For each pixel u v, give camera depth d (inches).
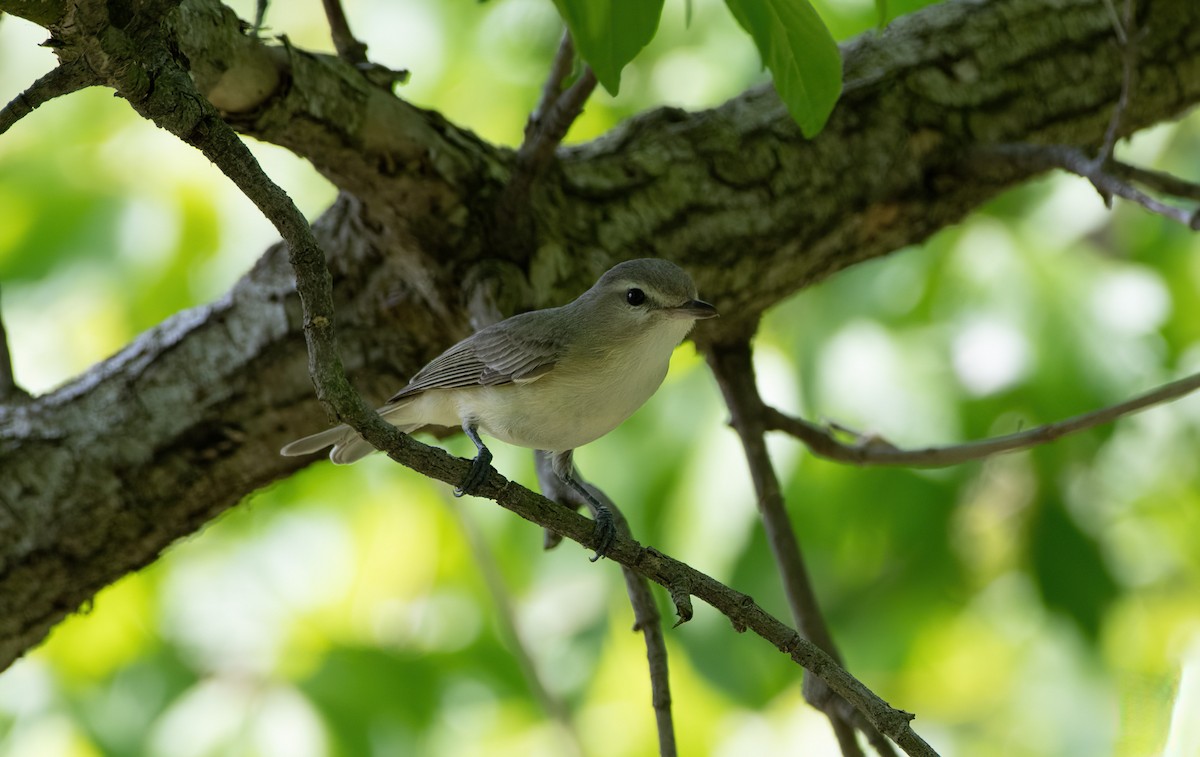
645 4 195.5
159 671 458.0
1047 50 359.3
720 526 441.4
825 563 488.4
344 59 287.4
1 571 310.3
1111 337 440.8
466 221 296.0
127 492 312.0
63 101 476.7
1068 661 481.4
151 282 459.8
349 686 447.2
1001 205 474.9
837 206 340.5
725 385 341.7
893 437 435.2
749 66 478.0
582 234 316.2
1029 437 313.3
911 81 348.2
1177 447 488.4
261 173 185.2
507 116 493.4
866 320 447.8
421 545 530.9
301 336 309.3
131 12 173.0
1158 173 322.0
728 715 534.6
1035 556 470.3
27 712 456.4
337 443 313.3
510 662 489.7
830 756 519.8
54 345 469.7
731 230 329.7
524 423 289.1
